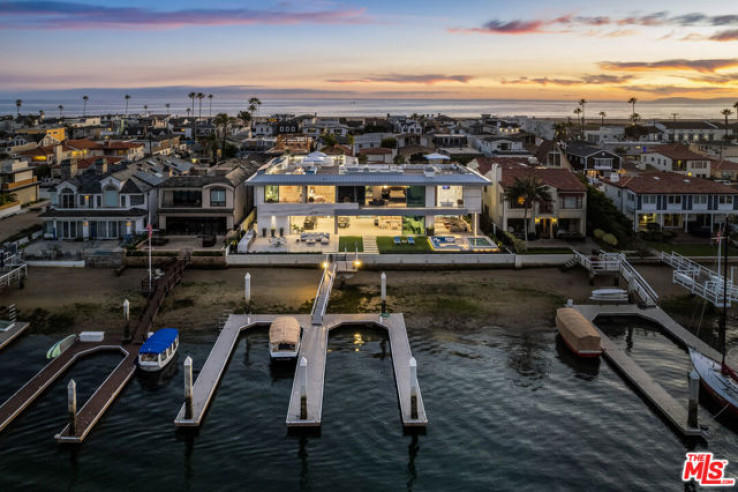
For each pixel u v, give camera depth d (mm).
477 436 37344
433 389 43219
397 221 86688
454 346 50969
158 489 32156
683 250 78625
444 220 91375
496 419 39250
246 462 34594
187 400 37938
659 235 83375
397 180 82250
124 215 81125
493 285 67625
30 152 146500
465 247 76812
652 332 54656
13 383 43312
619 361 47188
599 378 45281
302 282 68188
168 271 66812
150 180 89938
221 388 43281
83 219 81250
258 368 46531
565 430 38000
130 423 38406
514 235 83688
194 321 55844
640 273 70625
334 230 84250
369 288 66500
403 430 38062
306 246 77562
